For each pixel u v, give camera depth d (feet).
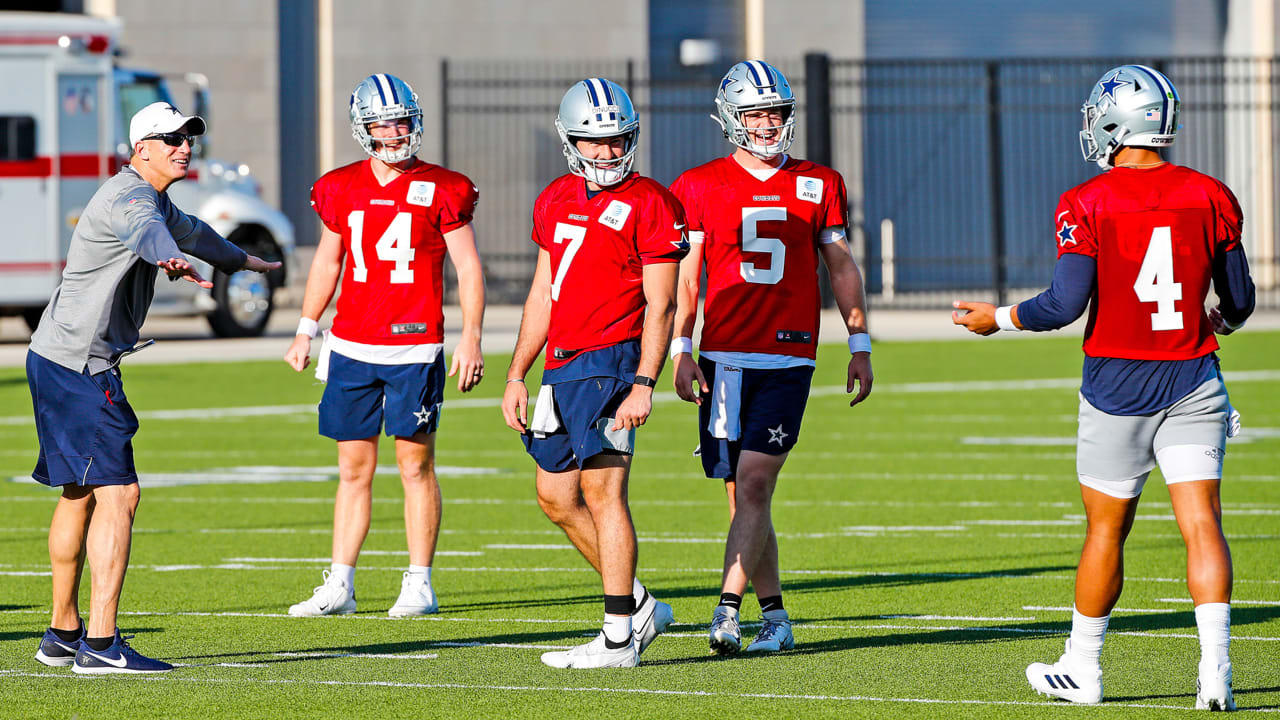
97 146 267.59
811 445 172.86
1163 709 68.18
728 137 80.23
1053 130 441.68
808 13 413.18
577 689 72.54
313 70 393.29
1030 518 126.21
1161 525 122.83
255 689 72.49
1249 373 247.50
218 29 383.45
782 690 72.28
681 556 110.73
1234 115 436.76
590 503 77.20
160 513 129.18
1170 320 66.90
